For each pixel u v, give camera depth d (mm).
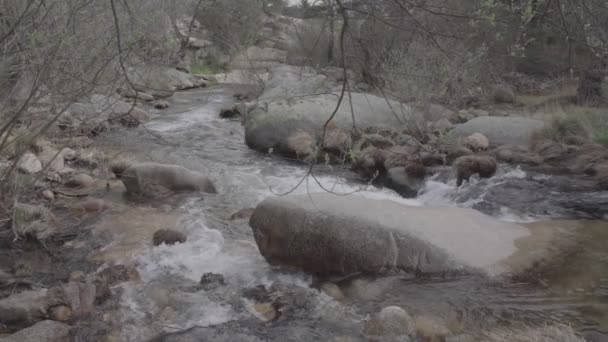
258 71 16750
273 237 4918
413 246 4438
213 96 16438
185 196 6949
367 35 4816
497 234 4805
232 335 3773
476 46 9469
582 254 4664
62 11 5055
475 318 3824
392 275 4410
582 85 11625
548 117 10156
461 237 4598
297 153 8891
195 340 3699
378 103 9898
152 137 9984
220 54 22266
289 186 7469
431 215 4957
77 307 4035
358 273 4520
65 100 5641
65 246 5320
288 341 3701
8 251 5125
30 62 4746
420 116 9477
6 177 5613
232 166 8539
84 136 8875
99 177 7578
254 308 4172
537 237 4875
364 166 7977
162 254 5176
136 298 4332
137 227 5840
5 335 3766
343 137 8570
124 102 11016
